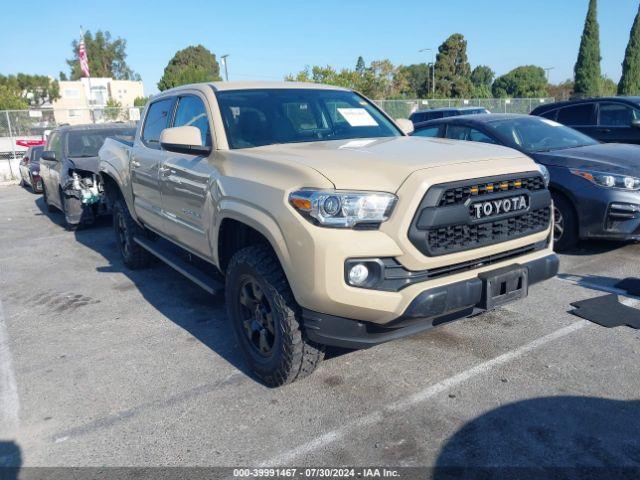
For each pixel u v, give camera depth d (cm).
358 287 301
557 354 394
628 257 612
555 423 312
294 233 308
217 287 421
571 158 619
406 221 297
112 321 511
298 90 481
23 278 676
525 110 3366
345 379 374
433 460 286
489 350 406
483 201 319
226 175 379
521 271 339
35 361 433
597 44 4738
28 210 1245
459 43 6512
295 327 336
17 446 320
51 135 1105
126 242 669
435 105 3005
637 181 571
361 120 477
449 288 310
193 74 6325
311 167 322
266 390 366
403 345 421
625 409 323
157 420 338
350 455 294
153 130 554
